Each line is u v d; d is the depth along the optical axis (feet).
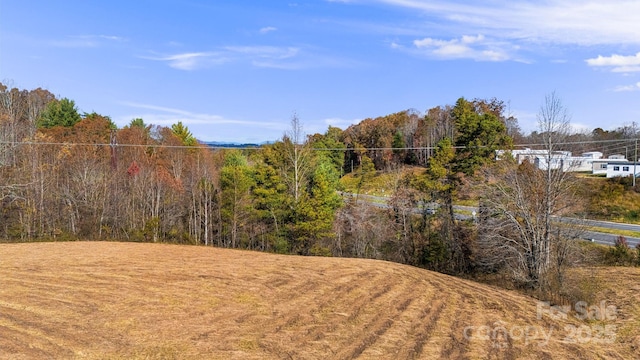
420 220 112.57
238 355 30.71
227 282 51.34
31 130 119.96
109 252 67.00
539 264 70.33
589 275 75.87
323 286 53.98
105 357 28.02
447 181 106.63
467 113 117.60
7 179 103.14
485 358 35.29
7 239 90.27
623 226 118.21
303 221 107.76
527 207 72.79
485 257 85.92
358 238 111.14
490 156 107.86
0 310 34.76
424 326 42.47
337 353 33.19
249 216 119.75
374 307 47.32
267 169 117.80
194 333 34.19
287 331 36.96
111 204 114.73
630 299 63.82
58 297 39.99
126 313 37.22
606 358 40.01
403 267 72.59
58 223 108.99
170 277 51.37
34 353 27.07
